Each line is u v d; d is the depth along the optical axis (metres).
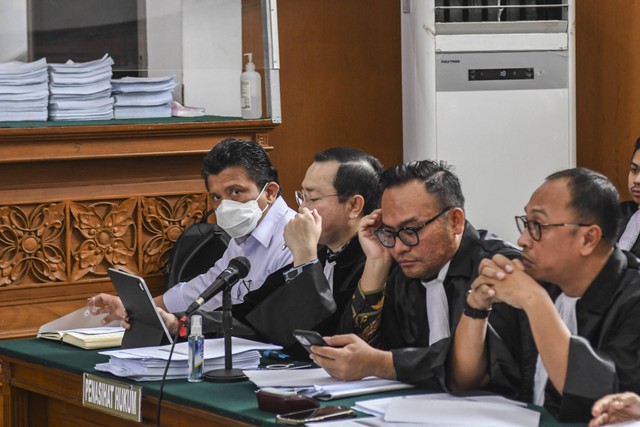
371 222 4.58
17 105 6.59
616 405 3.48
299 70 8.22
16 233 6.38
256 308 4.87
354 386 4.09
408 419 3.57
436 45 7.73
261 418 3.74
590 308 3.84
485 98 7.83
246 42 7.09
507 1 7.88
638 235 6.27
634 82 8.34
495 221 7.91
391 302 4.55
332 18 8.28
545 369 3.79
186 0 7.12
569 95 7.97
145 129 6.62
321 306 4.77
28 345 5.22
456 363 4.03
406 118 8.03
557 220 3.75
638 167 6.24
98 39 6.95
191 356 4.35
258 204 5.50
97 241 6.59
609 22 8.48
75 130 6.45
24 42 6.79
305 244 4.83
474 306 3.96
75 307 6.54
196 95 7.24
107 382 4.45
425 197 4.24
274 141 8.20
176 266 6.62
